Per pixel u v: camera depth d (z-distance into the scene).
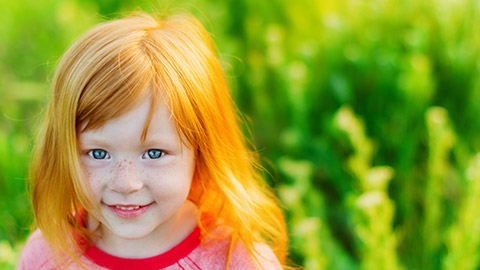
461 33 2.53
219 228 1.08
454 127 2.49
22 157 2.39
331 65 2.58
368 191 1.82
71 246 1.07
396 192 2.37
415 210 2.36
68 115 0.89
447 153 2.37
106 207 0.92
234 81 2.59
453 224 2.00
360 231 1.82
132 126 0.84
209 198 1.09
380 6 2.64
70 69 0.91
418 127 2.38
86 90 0.87
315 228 1.79
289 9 2.96
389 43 2.61
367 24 2.65
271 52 2.59
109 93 0.85
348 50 2.59
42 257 1.12
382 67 2.46
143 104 0.85
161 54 0.90
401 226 2.29
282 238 1.27
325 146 2.46
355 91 2.56
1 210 2.30
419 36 2.40
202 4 2.77
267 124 2.63
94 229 1.05
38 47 3.12
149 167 0.88
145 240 1.02
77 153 0.90
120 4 3.00
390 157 2.45
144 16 1.09
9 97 2.94
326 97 2.61
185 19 1.10
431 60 2.53
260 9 3.02
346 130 2.04
